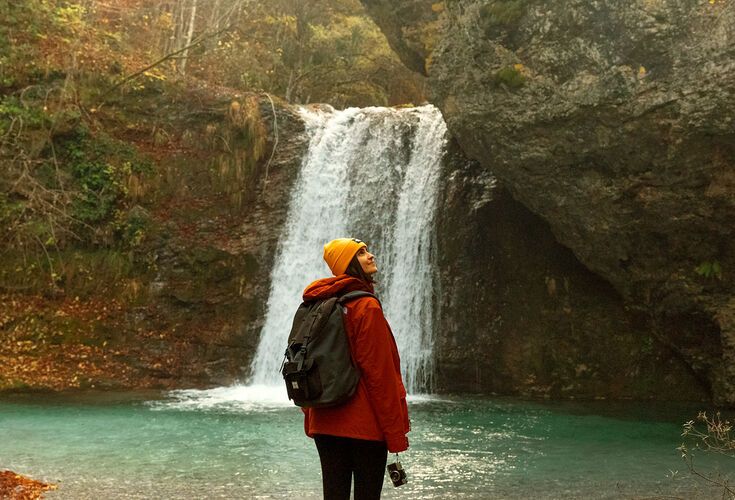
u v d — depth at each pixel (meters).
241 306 16.92
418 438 9.37
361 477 3.43
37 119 17.16
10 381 13.81
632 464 7.61
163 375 15.64
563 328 15.27
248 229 17.81
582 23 11.26
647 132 11.13
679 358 14.36
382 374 3.37
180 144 18.52
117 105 18.41
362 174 18.19
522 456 8.08
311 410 3.53
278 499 5.93
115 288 16.67
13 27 17.97
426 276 16.55
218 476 6.83
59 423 10.27
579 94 11.40
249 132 18.42
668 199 11.95
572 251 15.05
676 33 10.48
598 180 12.41
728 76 10.03
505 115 12.38
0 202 16.41
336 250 3.67
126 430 9.70
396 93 29.59
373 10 15.34
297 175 18.47
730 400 12.76
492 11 12.15
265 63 27.14
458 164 17.02
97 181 17.39
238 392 14.59
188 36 23.48
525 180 13.26
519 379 15.18
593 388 14.73
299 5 28.67
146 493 6.09
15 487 6.01
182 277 17.05
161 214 17.69
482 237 16.27
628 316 14.91
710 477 6.71
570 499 6.02
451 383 15.59
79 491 6.13
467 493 6.21
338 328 3.43
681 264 13.01
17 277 16.05
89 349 15.57
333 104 29.52
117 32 21.59
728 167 11.05
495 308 15.76
